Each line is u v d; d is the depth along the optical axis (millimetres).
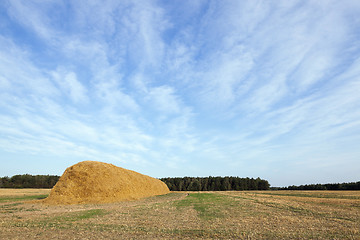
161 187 53062
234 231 13258
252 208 22875
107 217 17781
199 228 14086
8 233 12578
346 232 12969
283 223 15594
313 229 13766
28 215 18500
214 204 26250
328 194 45312
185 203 27641
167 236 12203
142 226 14633
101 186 32000
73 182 31391
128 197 34250
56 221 15969
